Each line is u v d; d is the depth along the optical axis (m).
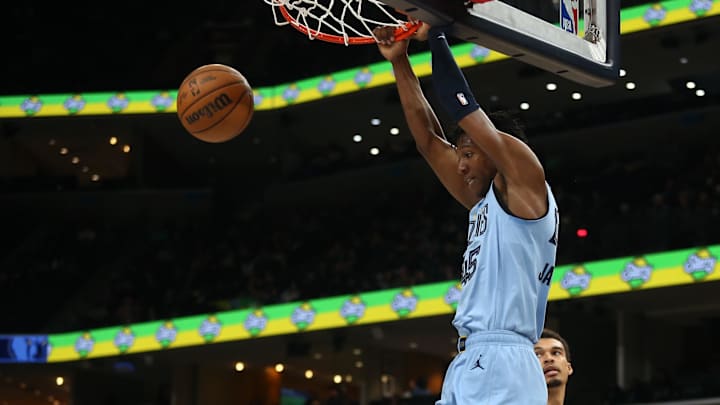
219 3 29.55
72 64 28.33
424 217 25.50
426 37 4.41
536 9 4.19
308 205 29.44
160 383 28.20
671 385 19.80
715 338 22.83
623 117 24.83
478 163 3.96
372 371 26.53
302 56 26.48
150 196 29.41
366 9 4.99
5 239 29.28
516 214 3.76
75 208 29.73
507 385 3.65
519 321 3.73
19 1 29.22
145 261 26.83
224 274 25.44
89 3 29.41
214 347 24.75
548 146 25.66
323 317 22.39
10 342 24.58
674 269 18.97
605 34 4.47
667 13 21.03
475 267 3.81
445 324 22.45
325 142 29.28
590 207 21.95
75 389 26.42
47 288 26.44
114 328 24.17
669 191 21.58
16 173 30.08
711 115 23.92
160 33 29.25
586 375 21.98
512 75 24.34
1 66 28.30
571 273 19.94
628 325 22.16
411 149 27.78
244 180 31.11
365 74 25.31
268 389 28.30
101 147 29.47
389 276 22.12
